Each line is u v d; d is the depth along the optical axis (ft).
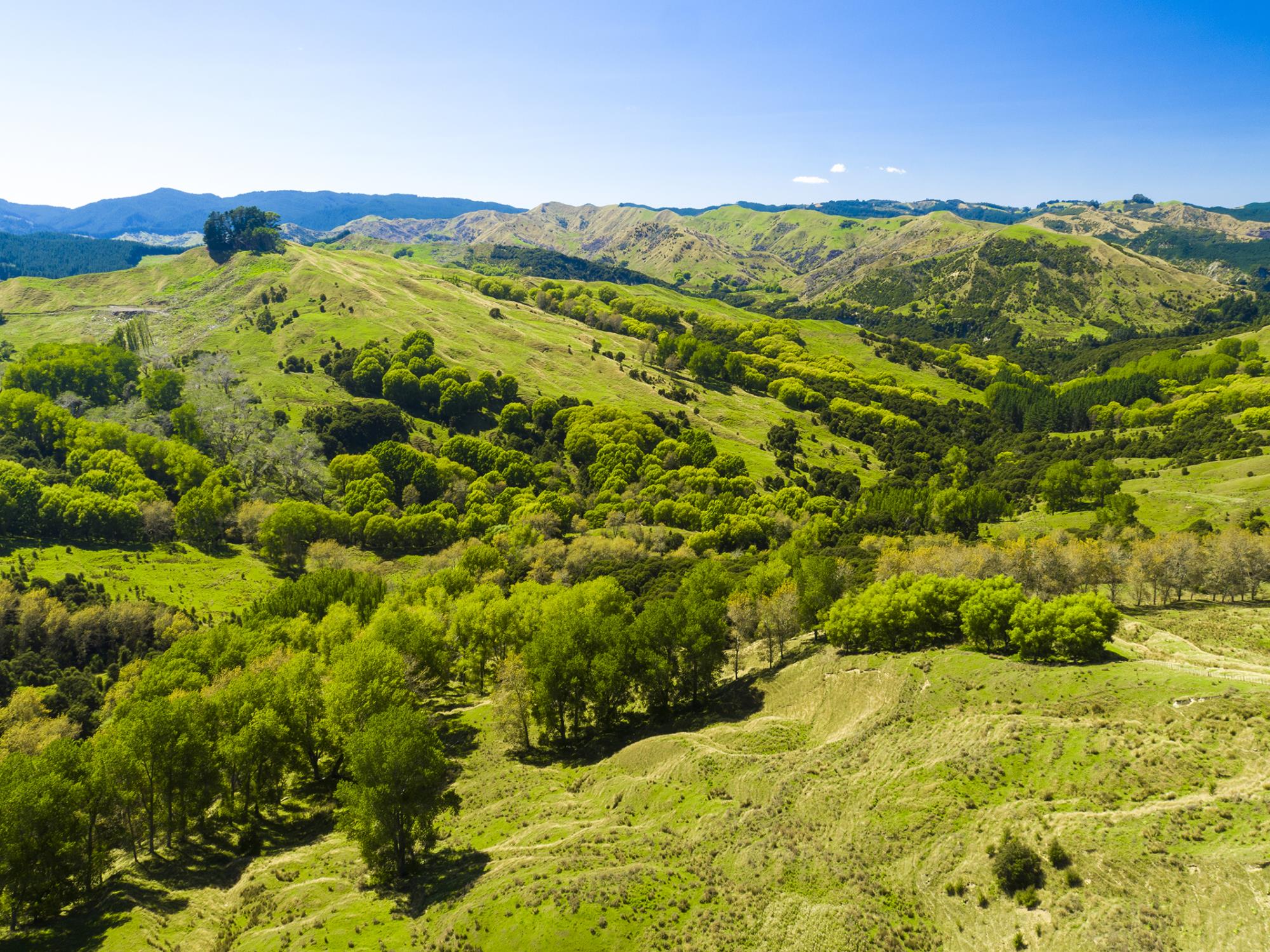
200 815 209.36
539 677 250.78
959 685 216.33
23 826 162.20
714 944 134.00
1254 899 115.34
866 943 129.29
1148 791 147.13
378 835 175.32
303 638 309.63
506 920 145.18
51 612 356.38
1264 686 177.88
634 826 187.11
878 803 169.17
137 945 158.51
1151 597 350.84
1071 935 120.47
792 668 276.41
